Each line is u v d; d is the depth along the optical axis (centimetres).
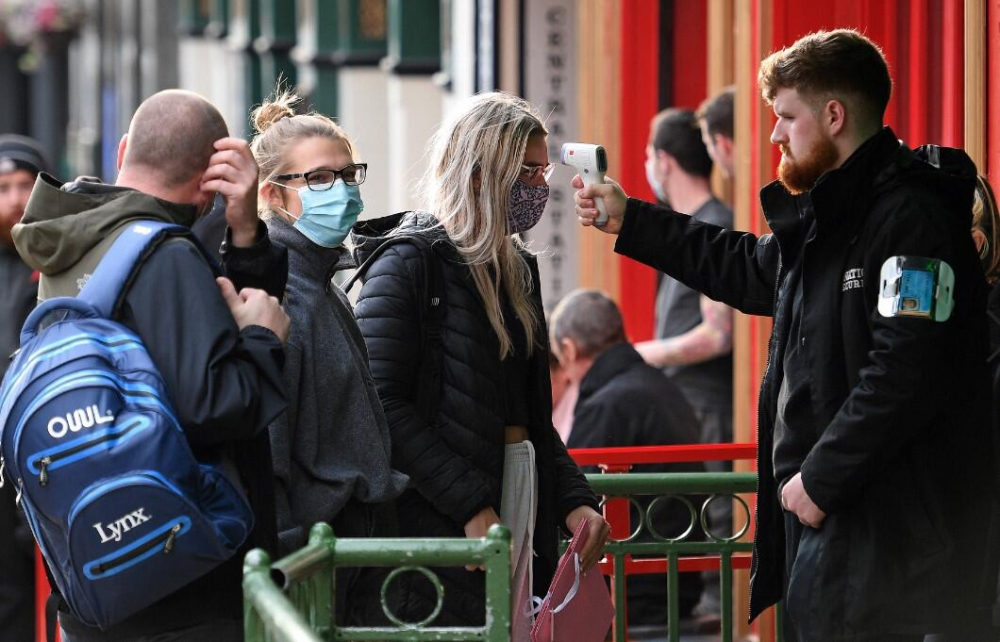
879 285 1058
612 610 1237
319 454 1102
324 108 5559
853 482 1055
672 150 2195
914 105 1756
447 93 3991
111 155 10350
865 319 1073
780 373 1141
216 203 1134
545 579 1220
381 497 1116
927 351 1038
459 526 1150
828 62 1093
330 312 1128
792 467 1108
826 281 1091
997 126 1472
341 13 5269
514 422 1211
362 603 1158
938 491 1073
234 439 961
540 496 1218
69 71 11831
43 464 923
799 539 1113
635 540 1529
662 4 2812
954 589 1076
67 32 9688
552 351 1903
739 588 1923
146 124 999
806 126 1102
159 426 927
